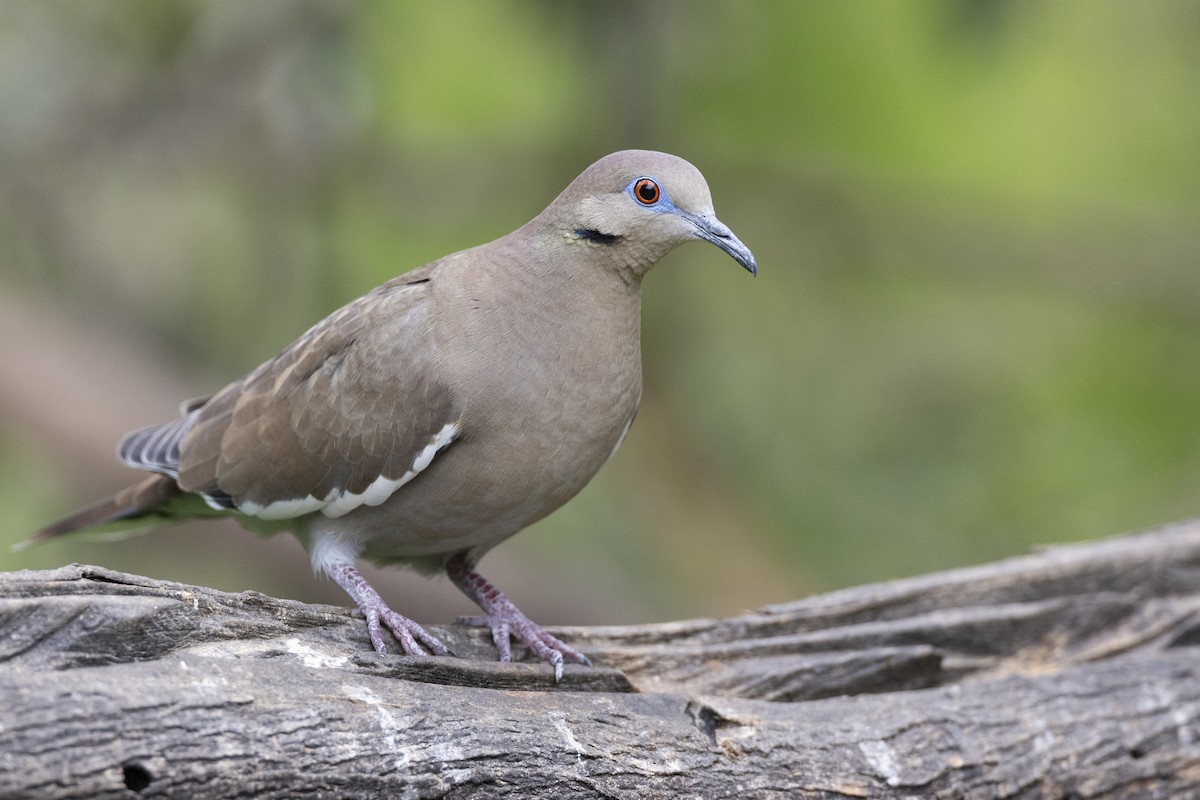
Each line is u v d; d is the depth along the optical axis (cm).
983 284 1580
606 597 1395
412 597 1377
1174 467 1471
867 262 1566
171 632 584
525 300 708
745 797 654
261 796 546
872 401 1501
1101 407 1523
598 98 1313
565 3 1198
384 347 718
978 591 834
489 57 1472
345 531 752
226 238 1438
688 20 1291
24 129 1301
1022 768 712
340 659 618
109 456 1365
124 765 520
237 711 548
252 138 1382
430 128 1487
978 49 1038
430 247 1492
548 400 703
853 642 791
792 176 1538
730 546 1384
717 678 756
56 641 556
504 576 1388
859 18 1474
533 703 632
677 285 1402
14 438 1397
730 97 1502
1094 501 1439
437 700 602
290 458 745
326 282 1414
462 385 701
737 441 1434
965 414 1497
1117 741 731
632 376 733
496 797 596
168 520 875
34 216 1387
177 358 1456
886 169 1562
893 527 1409
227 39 1359
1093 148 1619
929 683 795
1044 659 826
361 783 566
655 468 1395
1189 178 1639
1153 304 1568
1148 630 834
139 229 1425
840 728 695
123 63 1365
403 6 1405
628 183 715
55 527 858
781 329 1527
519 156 1442
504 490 719
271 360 791
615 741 634
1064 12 1588
